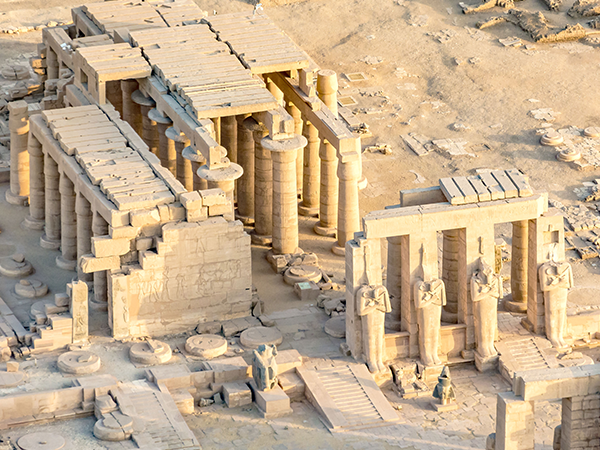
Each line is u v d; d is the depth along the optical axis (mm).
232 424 94750
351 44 156750
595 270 116562
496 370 102312
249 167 118750
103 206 101438
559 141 135875
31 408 92938
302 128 120250
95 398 93938
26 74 149750
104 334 102250
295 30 159625
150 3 126812
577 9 160875
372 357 100312
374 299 98875
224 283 103875
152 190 102625
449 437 94312
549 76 148875
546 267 102438
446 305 105250
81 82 117375
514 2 164750
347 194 114000
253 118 114438
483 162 133500
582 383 86688
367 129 138625
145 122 122625
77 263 109250
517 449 87500
